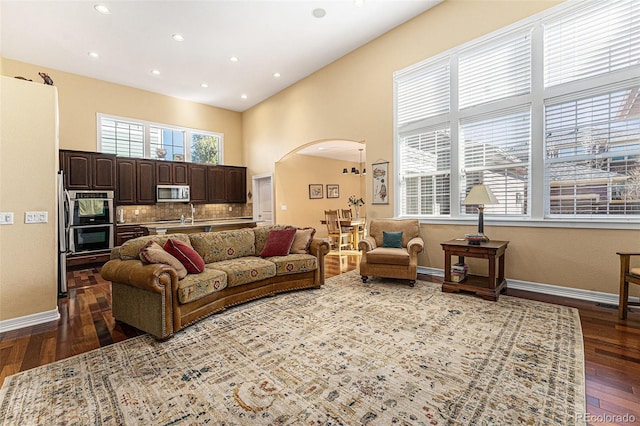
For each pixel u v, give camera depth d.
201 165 7.27
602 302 3.08
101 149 6.02
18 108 2.81
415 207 4.66
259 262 3.49
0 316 2.69
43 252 2.92
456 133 4.12
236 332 2.57
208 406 1.62
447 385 1.76
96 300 3.57
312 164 9.11
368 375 1.89
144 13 3.94
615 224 2.99
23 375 1.96
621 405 1.56
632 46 2.92
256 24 4.29
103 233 5.52
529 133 3.57
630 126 2.97
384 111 4.84
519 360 2.02
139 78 6.01
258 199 7.99
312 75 5.99
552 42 3.37
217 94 6.96
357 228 7.43
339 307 3.13
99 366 2.06
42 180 2.93
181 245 2.97
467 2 3.91
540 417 1.48
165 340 2.44
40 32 4.32
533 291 3.52
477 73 3.93
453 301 3.25
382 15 4.27
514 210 3.72
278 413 1.56
